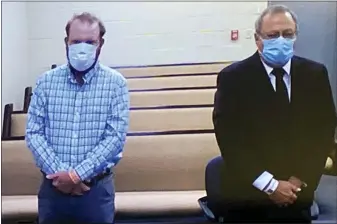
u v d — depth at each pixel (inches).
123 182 74.2
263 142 65.4
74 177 63.1
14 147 73.9
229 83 66.1
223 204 68.3
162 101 83.6
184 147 74.1
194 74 82.3
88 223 66.3
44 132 65.3
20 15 77.9
